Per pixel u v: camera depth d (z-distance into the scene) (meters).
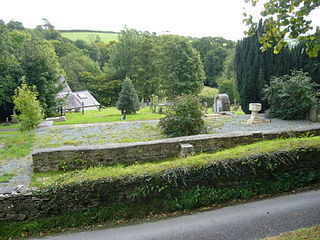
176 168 5.55
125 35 40.97
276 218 4.73
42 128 13.56
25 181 6.42
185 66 29.36
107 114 22.67
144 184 5.37
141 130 12.16
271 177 6.03
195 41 55.06
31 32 50.62
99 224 5.04
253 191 5.80
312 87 14.48
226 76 40.06
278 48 5.14
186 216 5.11
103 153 7.25
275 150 6.14
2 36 22.00
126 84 21.48
